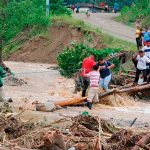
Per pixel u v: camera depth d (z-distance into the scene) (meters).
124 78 34.50
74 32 51.59
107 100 28.66
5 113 21.59
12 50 52.56
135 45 47.47
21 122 19.59
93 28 53.62
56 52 50.78
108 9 99.38
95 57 38.47
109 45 47.94
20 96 29.73
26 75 38.91
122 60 37.00
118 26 66.00
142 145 16.06
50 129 18.42
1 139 17.52
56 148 15.96
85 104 27.48
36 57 50.78
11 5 55.41
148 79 32.53
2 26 47.19
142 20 67.69
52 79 37.59
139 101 30.91
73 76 38.53
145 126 22.06
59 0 64.00
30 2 57.56
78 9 90.94
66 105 26.83
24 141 17.12
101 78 29.91
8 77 35.09
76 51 39.16
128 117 24.81
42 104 24.98
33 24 54.91
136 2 74.94
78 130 18.41
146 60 32.34
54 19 54.53
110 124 19.50
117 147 16.66
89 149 16.53
